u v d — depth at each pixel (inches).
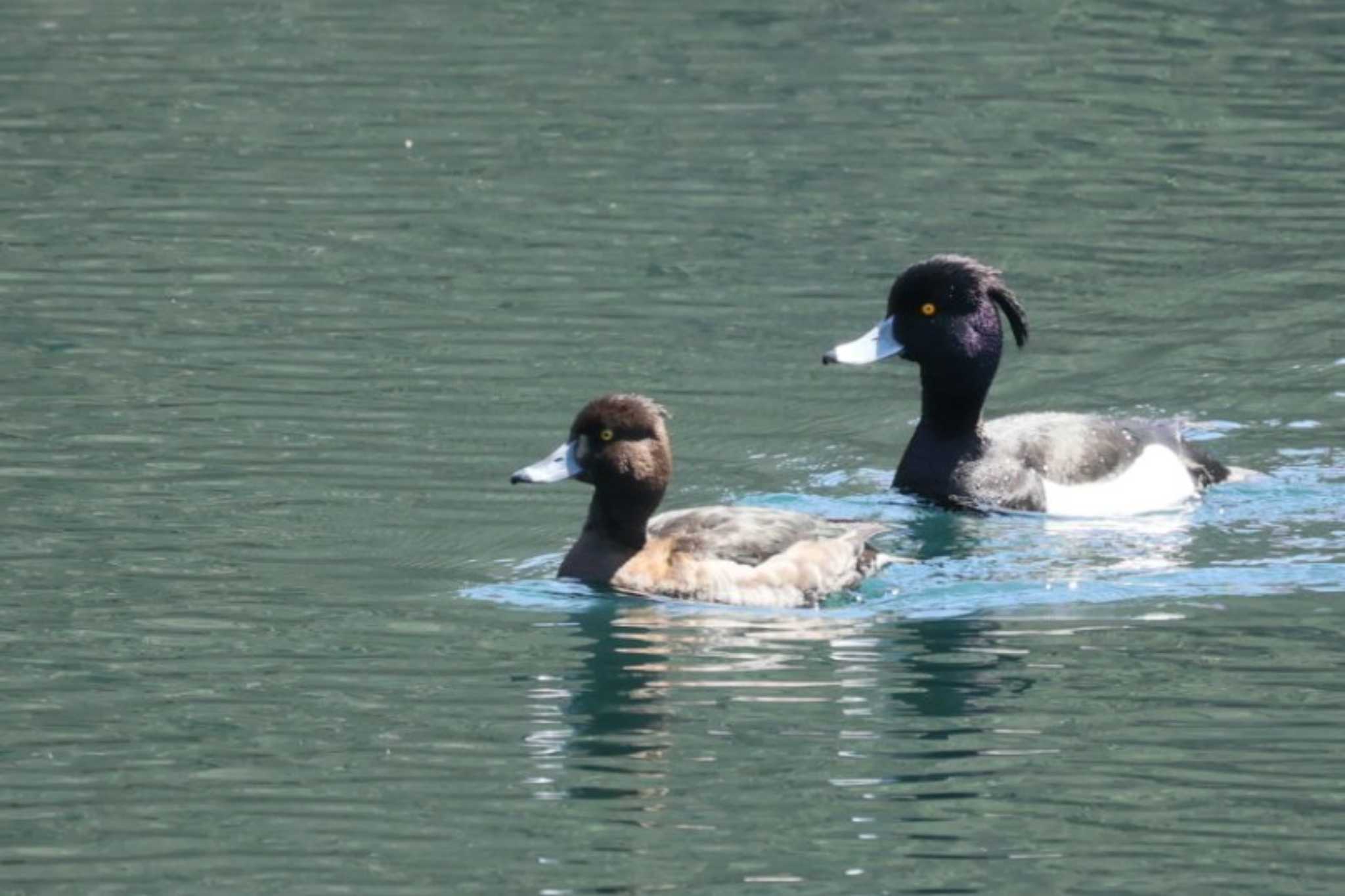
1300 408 661.3
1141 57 1029.8
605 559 523.2
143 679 457.4
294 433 617.9
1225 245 801.6
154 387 653.3
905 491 596.4
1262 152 904.3
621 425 522.3
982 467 592.4
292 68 1010.7
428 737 428.8
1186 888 366.6
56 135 918.4
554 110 955.3
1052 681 459.5
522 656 474.0
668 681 459.5
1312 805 397.4
